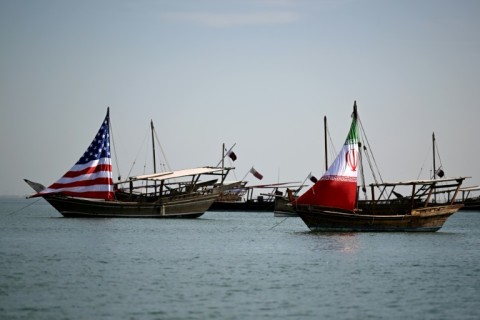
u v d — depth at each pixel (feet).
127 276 238.89
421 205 416.46
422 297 209.05
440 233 425.28
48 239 367.86
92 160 520.83
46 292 209.26
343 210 391.45
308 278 238.68
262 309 191.52
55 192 513.45
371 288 221.66
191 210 556.92
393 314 188.34
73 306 192.13
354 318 183.93
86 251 310.86
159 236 397.19
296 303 198.90
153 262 275.59
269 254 305.32
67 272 246.06
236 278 237.04
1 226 467.93
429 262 283.38
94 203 522.47
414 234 400.06
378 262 280.92
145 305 194.08
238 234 417.90
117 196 554.46
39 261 274.36
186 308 191.31
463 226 567.18
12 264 264.93
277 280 233.76
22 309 188.34
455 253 316.19
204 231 441.27
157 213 541.75
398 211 403.54
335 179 387.96
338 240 364.99
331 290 217.77
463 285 229.25
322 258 291.38
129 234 407.44
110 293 208.95
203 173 563.89
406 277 243.81
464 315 188.34
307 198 390.42
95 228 449.48
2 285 219.20
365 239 369.50
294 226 522.88
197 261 279.69
